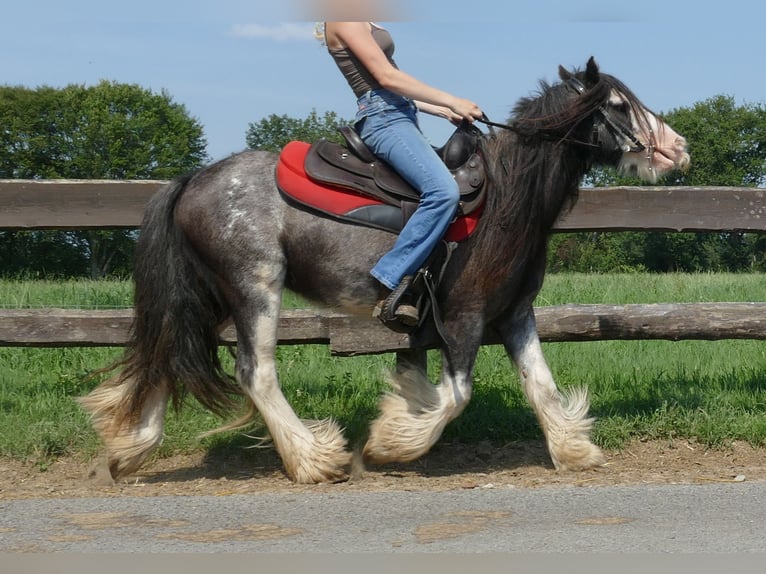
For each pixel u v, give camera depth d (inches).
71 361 307.9
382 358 311.1
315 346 327.0
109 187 256.8
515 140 209.5
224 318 219.0
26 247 1811.0
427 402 209.5
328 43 209.0
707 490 185.5
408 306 201.3
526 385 219.5
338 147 210.7
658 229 254.8
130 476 222.5
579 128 211.6
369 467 227.9
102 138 2247.8
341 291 208.4
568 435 217.5
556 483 204.8
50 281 481.7
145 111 2304.4
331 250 205.8
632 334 251.8
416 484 207.8
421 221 199.9
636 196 253.8
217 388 213.5
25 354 314.5
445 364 209.6
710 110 2468.0
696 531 157.5
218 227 205.9
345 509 174.1
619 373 288.5
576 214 254.4
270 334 208.4
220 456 239.5
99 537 157.2
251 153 215.9
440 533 157.9
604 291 465.7
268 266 206.4
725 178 2426.2
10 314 258.1
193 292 210.7
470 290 206.1
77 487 210.5
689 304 255.9
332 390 277.0
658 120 212.5
